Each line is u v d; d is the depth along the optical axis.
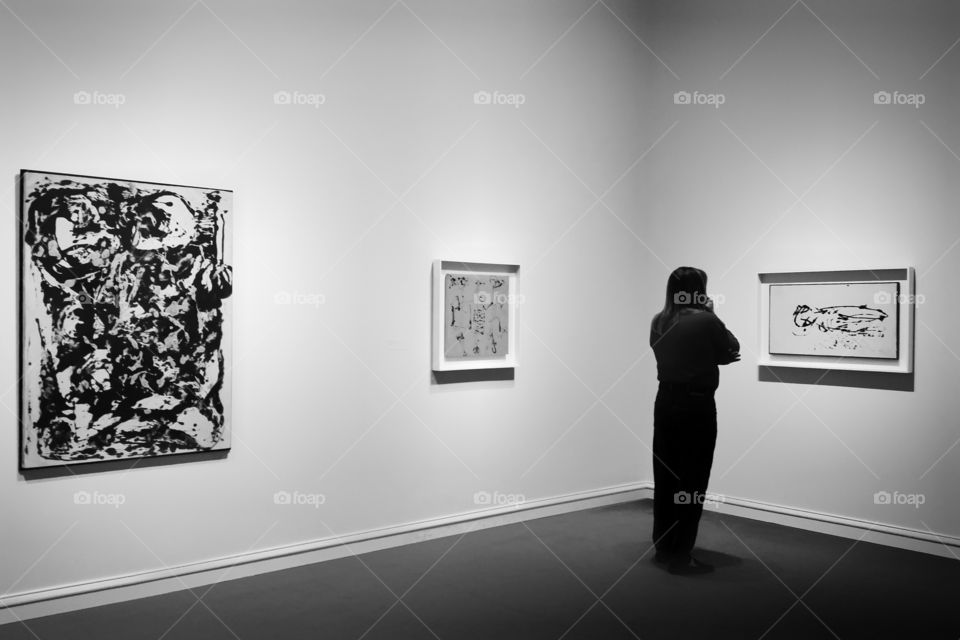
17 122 4.09
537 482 6.31
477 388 5.96
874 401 5.62
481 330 5.94
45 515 4.19
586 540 5.64
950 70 5.27
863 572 4.91
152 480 4.51
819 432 5.90
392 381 5.49
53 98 4.18
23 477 4.13
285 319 5.00
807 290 5.95
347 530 5.27
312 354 5.12
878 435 5.60
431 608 4.27
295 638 3.85
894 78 5.52
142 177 4.46
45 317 4.15
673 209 6.78
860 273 5.66
